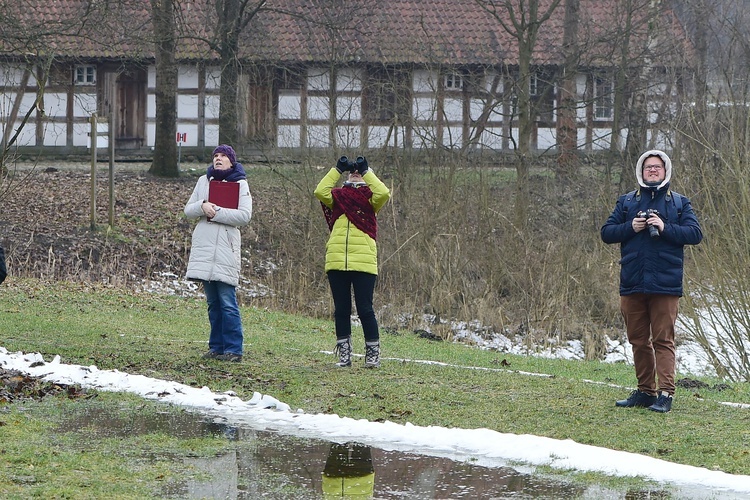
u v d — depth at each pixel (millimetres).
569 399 19281
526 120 56781
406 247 44031
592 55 61469
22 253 46000
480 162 49906
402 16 79375
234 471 13359
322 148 50281
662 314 18266
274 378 20672
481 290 43312
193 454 14188
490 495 12461
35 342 24078
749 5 61938
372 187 22156
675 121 46188
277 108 68125
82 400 17562
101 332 26922
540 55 77250
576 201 50562
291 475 13242
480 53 76375
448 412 17828
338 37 66875
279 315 36719
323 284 44312
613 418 17547
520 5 58250
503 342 40156
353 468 13672
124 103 78188
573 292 43406
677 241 18125
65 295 35438
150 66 78312
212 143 78312
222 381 20094
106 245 48562
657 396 18500
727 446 15438
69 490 11961
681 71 56844
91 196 50125
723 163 33938
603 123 72062
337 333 22672
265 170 62094
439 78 58844
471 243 44906
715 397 20953
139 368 21000
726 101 43531
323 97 63156
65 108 76938
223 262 22375
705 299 32406
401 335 34594
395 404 18406
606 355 39812
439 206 45844
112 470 13070
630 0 58281
